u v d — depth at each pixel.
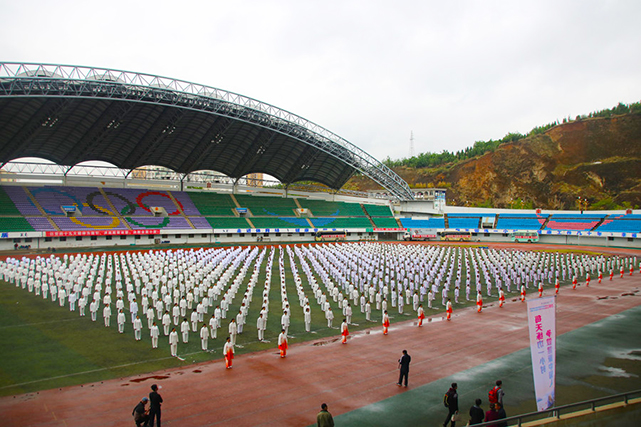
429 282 42.97
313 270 52.41
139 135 78.94
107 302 27.98
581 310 33.06
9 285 39.78
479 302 32.53
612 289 42.62
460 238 107.12
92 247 74.25
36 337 24.33
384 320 26.16
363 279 42.84
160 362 20.73
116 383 17.95
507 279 42.97
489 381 18.39
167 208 91.44
